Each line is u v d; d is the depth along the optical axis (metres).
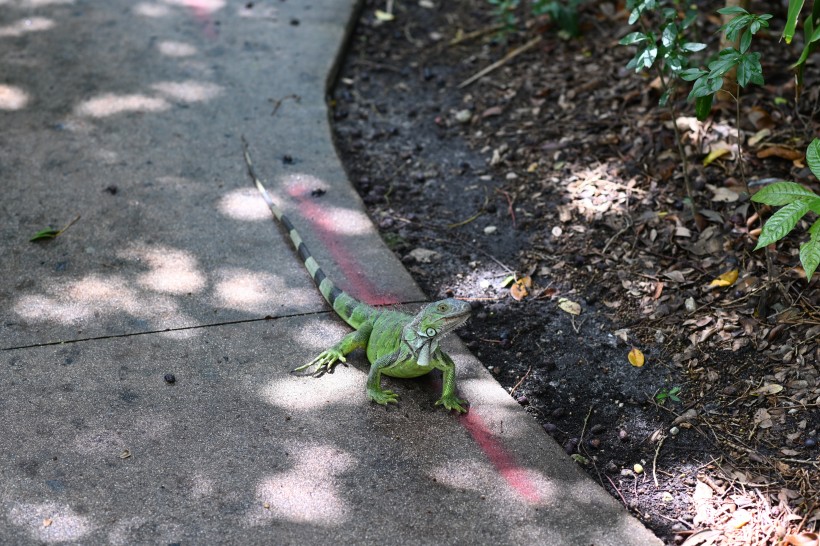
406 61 6.98
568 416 4.11
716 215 5.02
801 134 5.49
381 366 3.96
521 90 6.49
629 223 5.12
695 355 4.35
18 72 6.28
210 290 4.60
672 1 6.30
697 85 4.25
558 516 3.49
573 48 6.87
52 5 7.14
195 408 3.91
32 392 3.94
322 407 3.96
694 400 4.14
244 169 5.54
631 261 4.91
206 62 6.57
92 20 6.98
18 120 5.82
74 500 3.46
